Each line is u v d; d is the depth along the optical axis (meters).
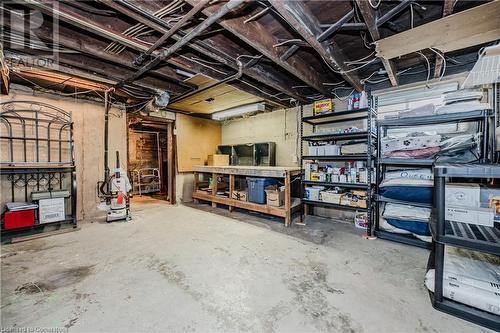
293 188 4.44
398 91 3.18
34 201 3.14
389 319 1.45
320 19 1.94
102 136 4.05
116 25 2.01
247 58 2.64
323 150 3.53
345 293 1.72
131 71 3.10
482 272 1.57
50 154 3.47
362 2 1.55
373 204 3.09
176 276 1.98
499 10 1.54
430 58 2.76
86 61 2.70
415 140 2.63
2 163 2.80
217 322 1.43
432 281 1.66
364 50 2.51
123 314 1.49
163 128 7.60
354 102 3.32
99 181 4.01
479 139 2.31
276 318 1.46
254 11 1.88
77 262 2.23
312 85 3.12
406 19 2.00
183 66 2.61
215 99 4.10
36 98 3.33
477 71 2.00
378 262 2.23
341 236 3.00
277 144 4.86
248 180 4.17
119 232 3.15
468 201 1.68
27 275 1.98
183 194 5.39
